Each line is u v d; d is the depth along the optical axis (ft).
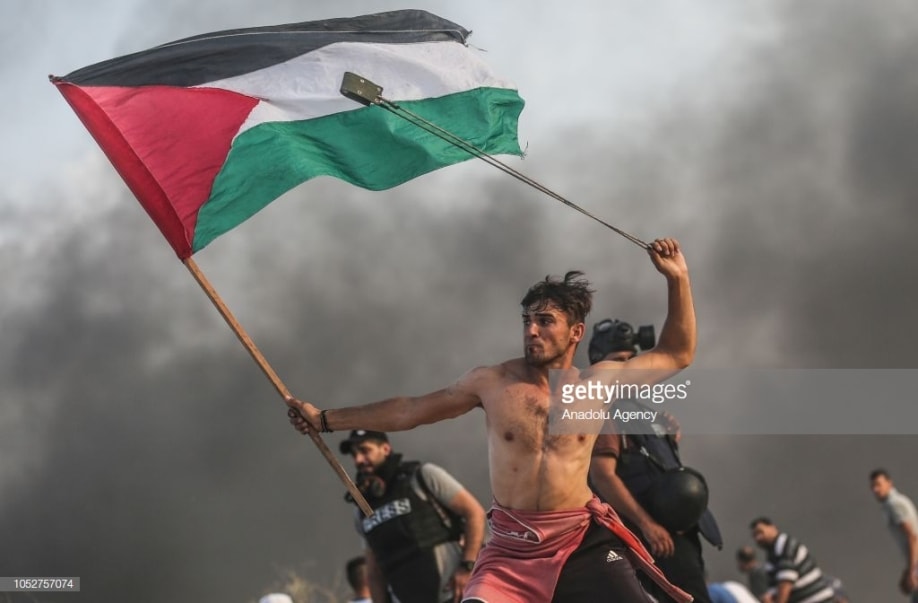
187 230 42.09
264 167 42.96
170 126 42.68
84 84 42.73
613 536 36.63
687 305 36.68
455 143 41.11
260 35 44.19
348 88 40.29
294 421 38.68
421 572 52.26
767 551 76.28
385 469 53.06
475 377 37.19
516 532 36.11
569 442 36.17
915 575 75.61
